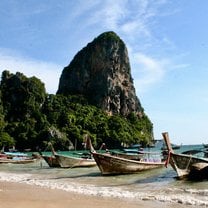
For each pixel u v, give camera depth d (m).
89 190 18.70
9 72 141.88
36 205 13.42
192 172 23.56
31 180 24.80
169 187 20.25
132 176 27.12
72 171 33.19
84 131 128.75
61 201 14.59
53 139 116.75
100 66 171.88
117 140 135.50
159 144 169.62
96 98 164.75
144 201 14.89
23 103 130.38
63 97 153.25
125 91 172.50
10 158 49.16
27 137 117.75
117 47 176.75
